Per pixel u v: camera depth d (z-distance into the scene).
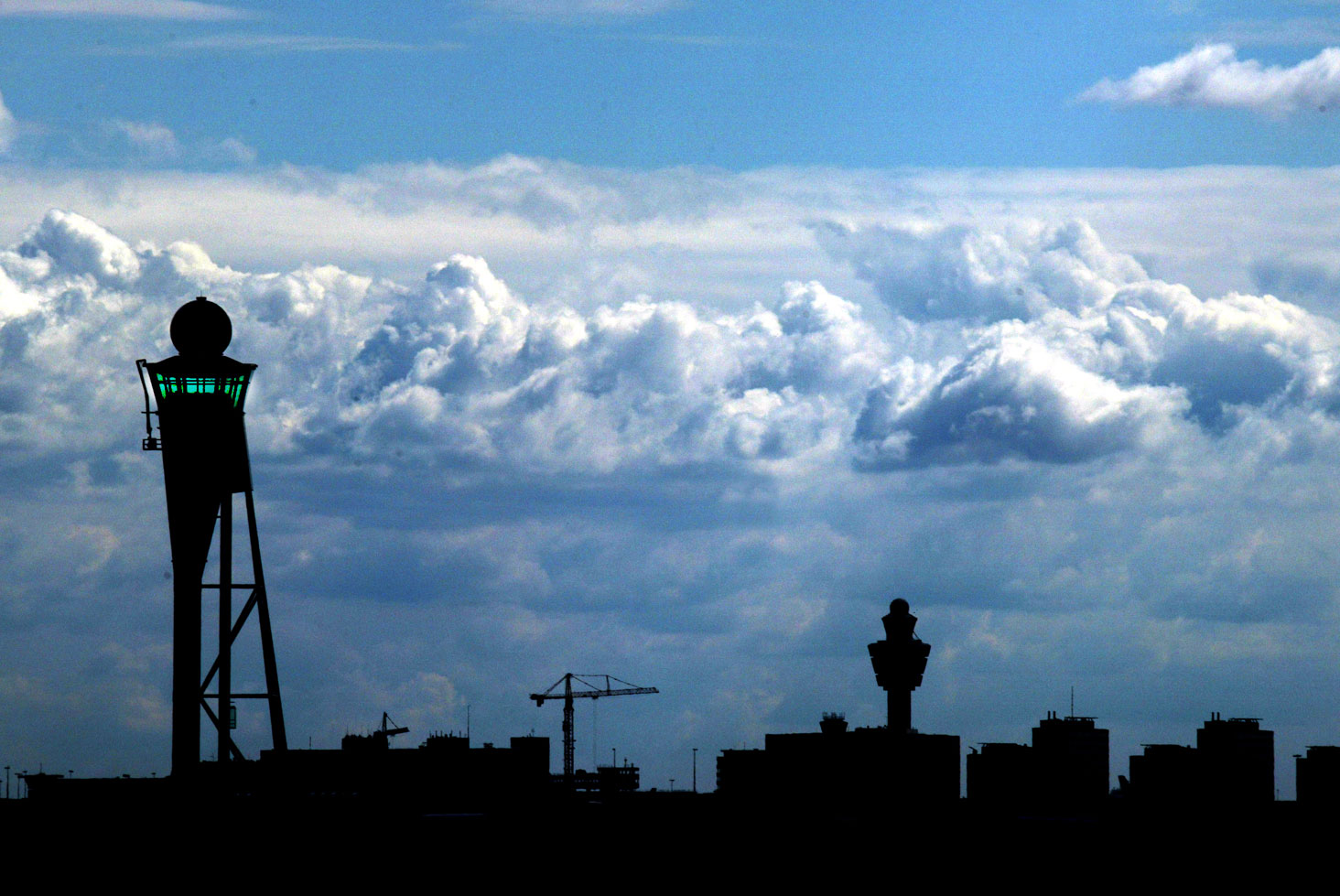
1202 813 123.06
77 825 109.56
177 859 108.06
